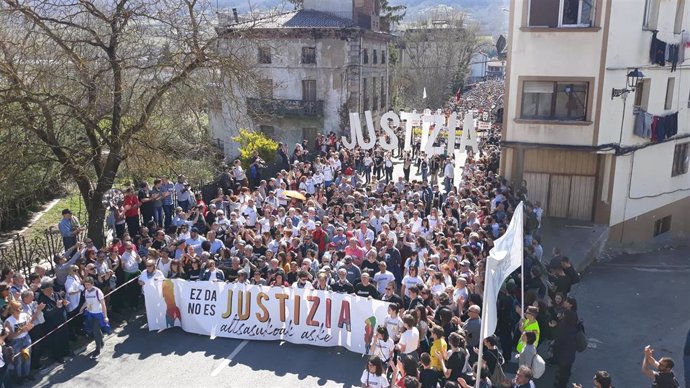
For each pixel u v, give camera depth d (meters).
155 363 11.88
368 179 29.06
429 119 21.67
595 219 22.17
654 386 8.80
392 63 60.97
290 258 13.56
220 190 18.44
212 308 13.05
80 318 12.77
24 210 23.80
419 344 10.21
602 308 16.39
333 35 38.84
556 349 11.11
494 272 8.55
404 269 14.23
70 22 15.42
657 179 24.02
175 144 18.84
